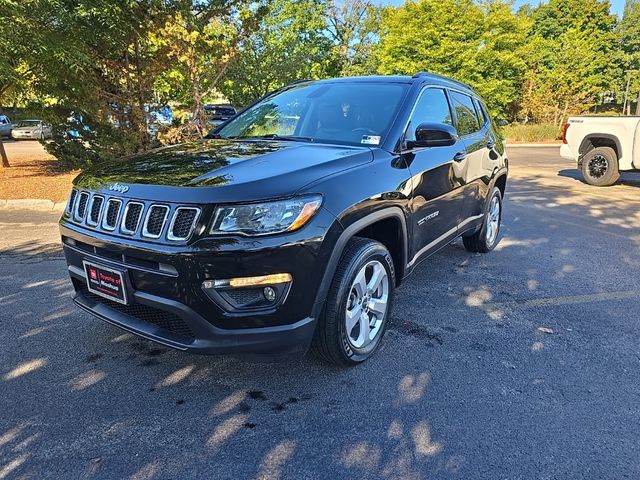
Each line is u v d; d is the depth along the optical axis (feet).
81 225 9.40
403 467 7.37
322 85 13.75
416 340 11.36
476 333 11.78
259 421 8.43
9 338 11.19
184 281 7.88
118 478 7.08
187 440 7.92
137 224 8.38
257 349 8.20
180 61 31.55
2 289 14.02
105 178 9.39
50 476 7.09
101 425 8.26
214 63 33.47
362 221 9.25
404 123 11.56
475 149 15.42
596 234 21.42
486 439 8.02
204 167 9.01
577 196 30.81
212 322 8.00
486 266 16.90
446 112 14.17
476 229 16.96
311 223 8.25
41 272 15.53
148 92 33.09
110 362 10.28
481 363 10.39
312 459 7.52
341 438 8.01
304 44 89.10
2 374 9.73
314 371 10.00
